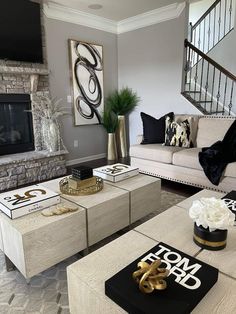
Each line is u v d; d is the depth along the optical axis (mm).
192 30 4926
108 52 4684
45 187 1905
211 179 2678
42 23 3543
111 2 3686
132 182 2129
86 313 1008
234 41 4379
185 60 3975
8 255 1548
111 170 2248
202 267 984
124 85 4887
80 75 4242
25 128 3682
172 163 3082
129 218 1967
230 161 2623
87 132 4590
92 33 4355
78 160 4527
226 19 4562
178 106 4141
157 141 3592
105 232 1782
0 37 3127
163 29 4078
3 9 3105
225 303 862
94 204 1681
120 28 4680
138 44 4477
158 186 2201
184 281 911
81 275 1013
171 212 1561
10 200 1588
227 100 4535
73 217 1545
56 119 3730
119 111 4637
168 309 793
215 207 1178
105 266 1060
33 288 1522
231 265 1064
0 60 3176
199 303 858
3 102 3330
